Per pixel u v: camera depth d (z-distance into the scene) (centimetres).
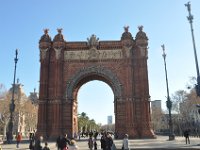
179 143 5434
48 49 8238
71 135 7619
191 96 11912
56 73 8000
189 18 4403
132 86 7800
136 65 8044
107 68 8050
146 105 7656
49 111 7812
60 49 8175
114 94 7906
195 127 12200
